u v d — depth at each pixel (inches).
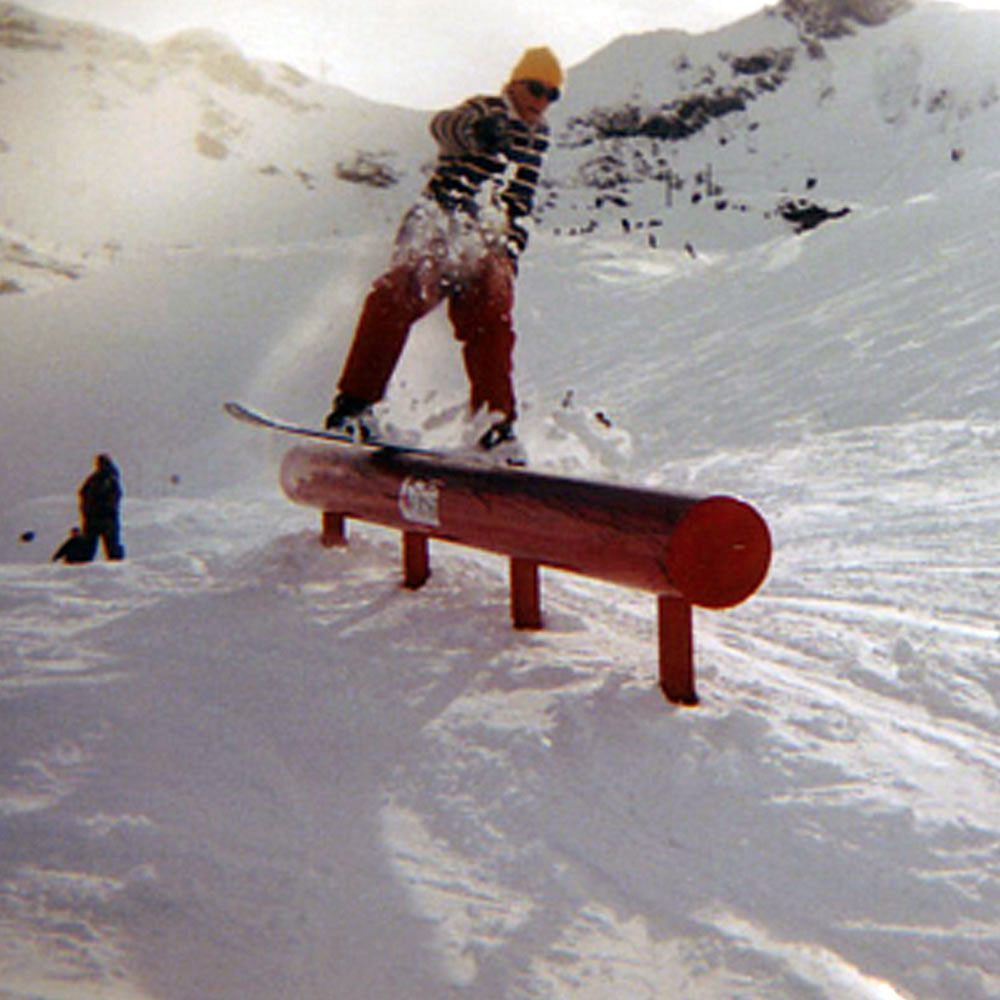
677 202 5654.5
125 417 1333.7
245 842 107.3
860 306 1005.2
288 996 82.7
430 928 93.6
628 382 993.5
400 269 181.9
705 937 94.3
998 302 887.7
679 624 139.6
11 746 126.7
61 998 74.5
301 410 1293.1
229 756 127.6
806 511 428.5
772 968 89.5
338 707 141.3
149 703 141.9
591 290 1501.0
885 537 344.8
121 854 102.3
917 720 150.9
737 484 544.7
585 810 115.9
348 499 197.6
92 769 122.0
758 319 1099.3
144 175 5935.0
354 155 6614.2
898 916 99.2
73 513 792.9
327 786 121.4
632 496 139.0
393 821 113.5
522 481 155.3
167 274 1813.5
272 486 999.0
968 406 688.4
